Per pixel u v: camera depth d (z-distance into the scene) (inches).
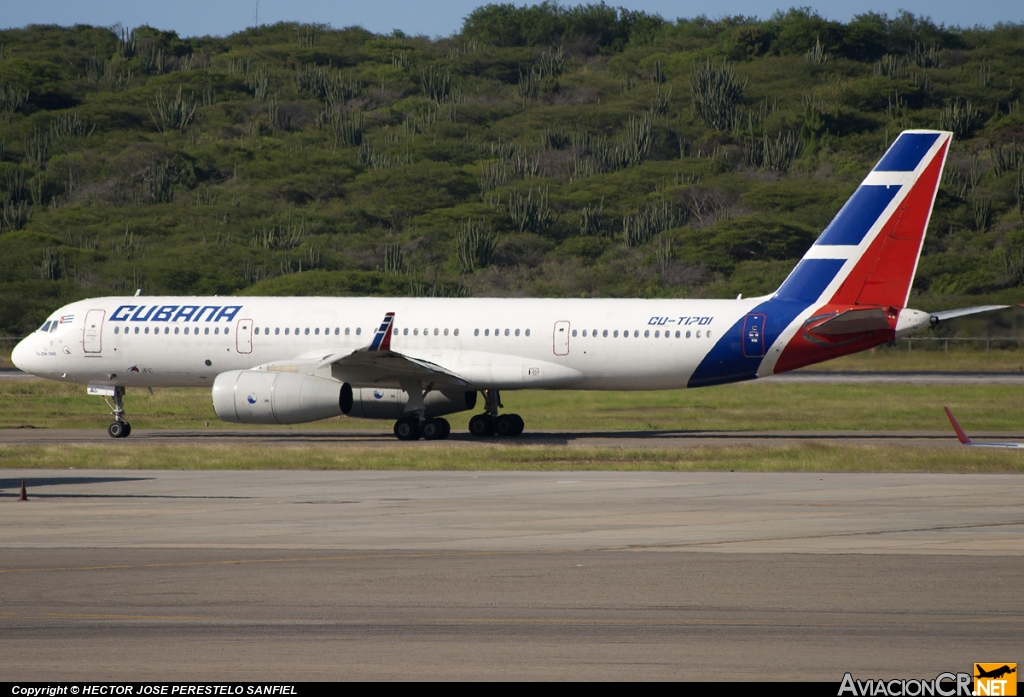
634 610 1900.8
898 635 1753.2
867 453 4210.1
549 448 4431.6
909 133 4896.7
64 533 2598.4
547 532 2613.2
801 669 1594.5
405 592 2023.9
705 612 1888.5
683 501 3120.1
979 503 3065.9
